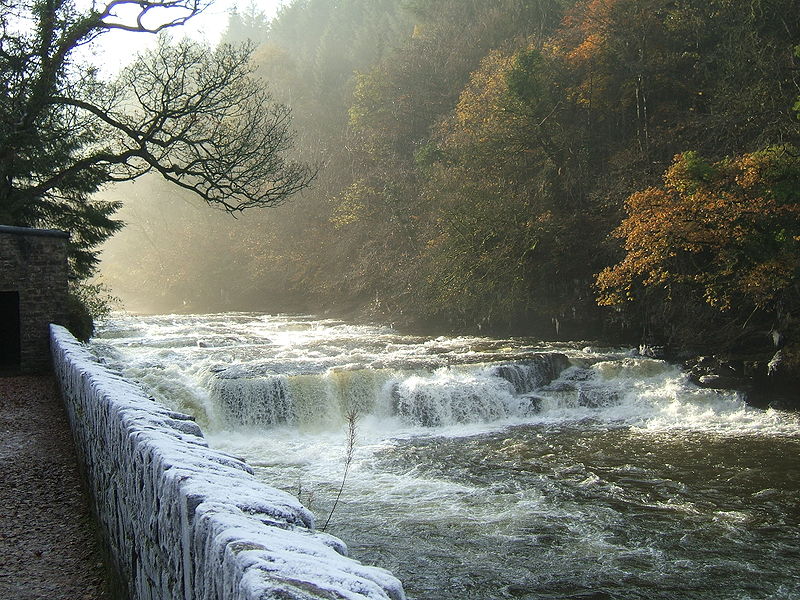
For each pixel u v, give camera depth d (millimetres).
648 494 18141
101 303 37438
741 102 34250
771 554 14797
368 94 63781
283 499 3340
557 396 27500
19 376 24000
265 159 31500
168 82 30906
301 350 33062
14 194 32500
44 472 11352
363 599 2020
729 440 22922
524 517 16734
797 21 36562
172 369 27359
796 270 29062
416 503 17688
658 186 35875
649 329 35906
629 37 41219
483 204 40594
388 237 52281
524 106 41031
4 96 29594
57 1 29406
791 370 27156
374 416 26234
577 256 39594
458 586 13594
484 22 61312
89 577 7199
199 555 2986
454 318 44125
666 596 13164
